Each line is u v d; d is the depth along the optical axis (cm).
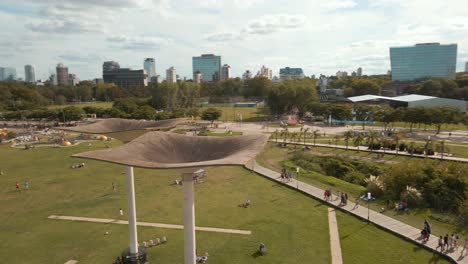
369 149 8438
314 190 5550
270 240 3919
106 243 3925
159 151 2748
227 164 2083
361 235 3981
